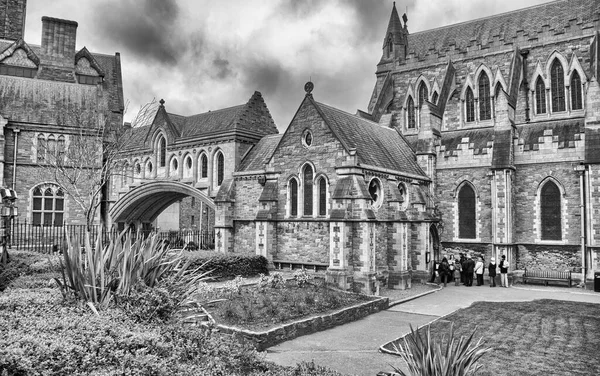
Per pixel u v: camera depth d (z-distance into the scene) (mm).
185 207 68812
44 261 22250
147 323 10680
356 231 27078
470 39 48344
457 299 26859
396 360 14852
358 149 30016
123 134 42688
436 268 34562
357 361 14750
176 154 41625
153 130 43469
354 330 18938
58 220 40688
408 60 49500
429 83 47844
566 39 40375
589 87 32688
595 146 31859
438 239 38156
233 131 37125
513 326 19484
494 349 15984
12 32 57188
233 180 36656
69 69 53031
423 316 21875
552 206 34938
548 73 40969
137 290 11672
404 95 49094
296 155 31109
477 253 37500
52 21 52562
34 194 40312
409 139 45438
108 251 12719
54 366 7426
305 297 20766
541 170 35312
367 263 26562
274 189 32031
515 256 35719
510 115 37031
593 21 39219
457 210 38688
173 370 8273
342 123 32375
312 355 15328
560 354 15438
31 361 7270
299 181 30812
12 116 40688
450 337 9703
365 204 27062
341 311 20125
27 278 18219
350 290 26562
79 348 7891
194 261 26156
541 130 38188
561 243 34156
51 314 10062
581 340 17234
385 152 34375
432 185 38781
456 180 38812
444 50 47125
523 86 41906
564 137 36375
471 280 33000
